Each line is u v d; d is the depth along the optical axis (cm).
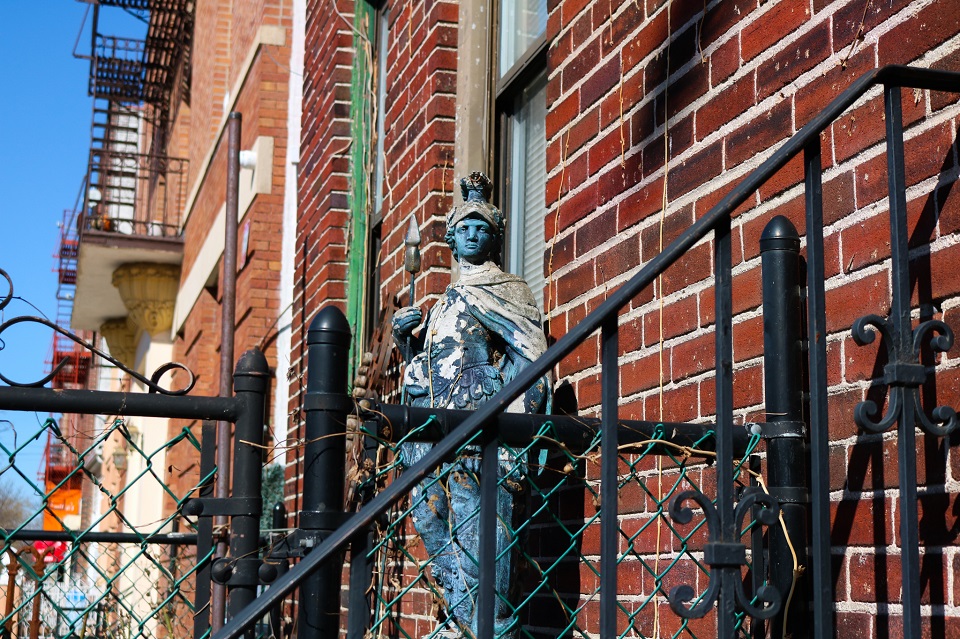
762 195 299
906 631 213
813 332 233
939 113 242
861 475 253
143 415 285
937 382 236
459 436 221
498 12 567
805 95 286
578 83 413
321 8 837
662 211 347
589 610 361
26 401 274
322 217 770
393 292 617
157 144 2189
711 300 315
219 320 1248
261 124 1029
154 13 1778
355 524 216
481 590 224
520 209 529
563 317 407
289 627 452
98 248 1596
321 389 261
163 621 468
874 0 265
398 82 652
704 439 275
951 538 227
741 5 317
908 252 227
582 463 373
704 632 301
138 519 1681
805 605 255
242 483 294
